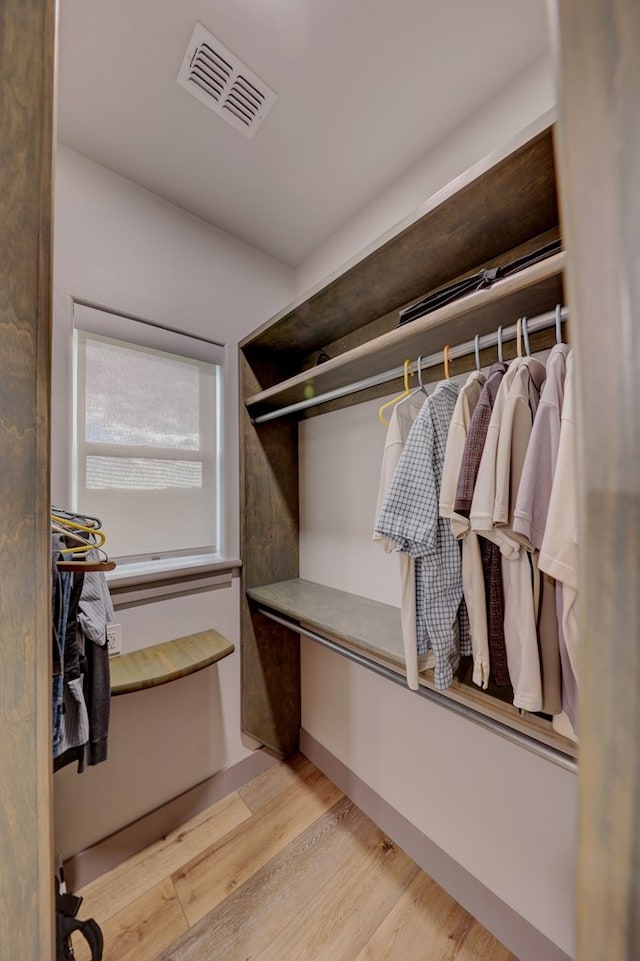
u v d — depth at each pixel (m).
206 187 1.47
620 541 0.17
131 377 1.43
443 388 1.01
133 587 1.39
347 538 1.66
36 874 0.42
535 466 0.70
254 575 1.73
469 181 0.84
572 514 0.64
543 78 1.05
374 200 1.55
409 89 1.13
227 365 1.71
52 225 0.45
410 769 1.35
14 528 0.42
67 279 1.27
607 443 0.18
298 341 1.68
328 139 1.28
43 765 0.44
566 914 0.96
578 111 0.19
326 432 1.77
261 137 1.27
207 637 1.53
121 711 1.34
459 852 1.18
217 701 1.60
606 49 0.18
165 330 1.52
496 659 0.82
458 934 1.09
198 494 1.62
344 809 1.53
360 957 1.03
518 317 0.91
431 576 0.91
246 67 1.06
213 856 1.33
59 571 0.84
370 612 1.40
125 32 0.98
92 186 1.34
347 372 1.33
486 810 1.12
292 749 1.85
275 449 1.84
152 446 1.49
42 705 0.44
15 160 0.42
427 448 0.92
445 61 1.06
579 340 0.19
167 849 1.35
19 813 0.42
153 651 1.41
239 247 1.77
